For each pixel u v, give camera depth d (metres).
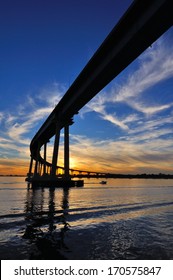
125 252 12.95
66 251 12.93
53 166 92.38
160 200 46.69
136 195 60.72
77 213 27.58
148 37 41.97
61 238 15.65
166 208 34.00
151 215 26.98
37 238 15.49
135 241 15.26
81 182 108.06
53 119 94.00
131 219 23.94
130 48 45.16
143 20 39.59
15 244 14.02
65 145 96.31
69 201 43.66
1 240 14.86
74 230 18.22
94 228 19.12
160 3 35.47
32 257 11.91
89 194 63.16
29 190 82.88
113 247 13.80
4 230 17.70
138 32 41.06
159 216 26.31
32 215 25.80
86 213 27.59
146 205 37.25
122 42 45.47
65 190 82.81
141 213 28.50
